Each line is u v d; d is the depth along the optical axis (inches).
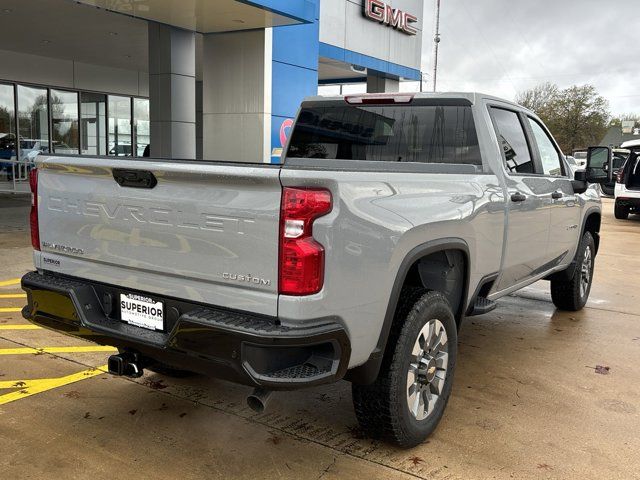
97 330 118.5
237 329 98.2
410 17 729.6
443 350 134.7
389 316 115.4
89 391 153.7
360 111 182.1
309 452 125.7
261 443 129.2
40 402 146.2
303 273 97.8
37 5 461.1
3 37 599.2
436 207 127.9
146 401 148.6
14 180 682.2
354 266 105.1
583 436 136.1
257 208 100.0
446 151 166.6
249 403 103.2
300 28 522.0
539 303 267.1
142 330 117.0
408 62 754.8
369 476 116.9
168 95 464.8
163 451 124.7
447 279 143.5
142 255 115.3
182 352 106.8
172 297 112.7
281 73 502.6
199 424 137.3
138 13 418.3
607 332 221.9
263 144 485.7
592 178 217.9
